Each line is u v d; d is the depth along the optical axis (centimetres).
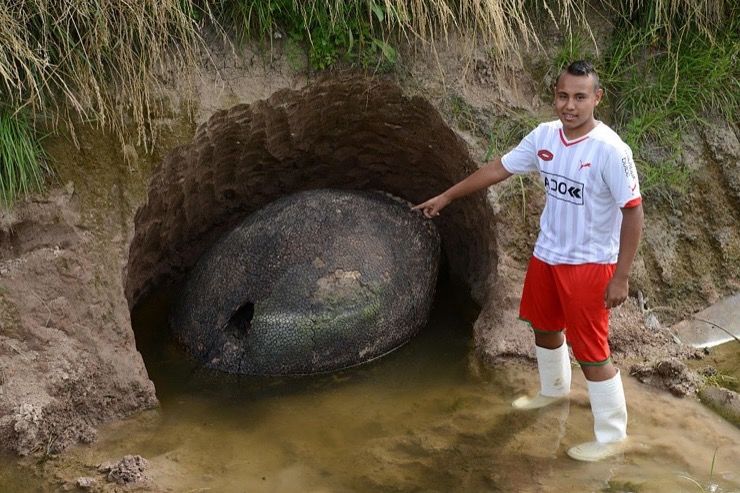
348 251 468
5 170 419
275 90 471
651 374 444
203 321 470
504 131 485
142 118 443
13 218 422
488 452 399
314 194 493
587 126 365
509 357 463
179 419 428
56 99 429
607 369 386
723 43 513
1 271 421
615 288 368
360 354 466
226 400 444
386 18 476
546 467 388
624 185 356
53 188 430
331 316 455
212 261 481
